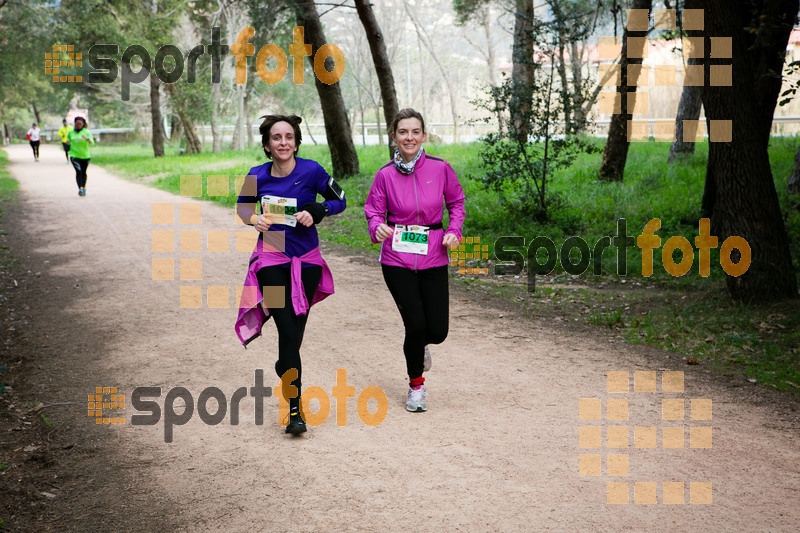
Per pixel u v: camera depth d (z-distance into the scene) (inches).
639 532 130.6
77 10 1434.5
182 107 1534.2
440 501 142.7
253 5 698.8
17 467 164.7
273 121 181.3
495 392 208.2
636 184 633.6
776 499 143.0
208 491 150.4
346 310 307.9
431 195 188.7
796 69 300.5
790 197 532.7
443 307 191.0
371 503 142.6
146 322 288.2
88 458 168.6
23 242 482.6
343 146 794.2
